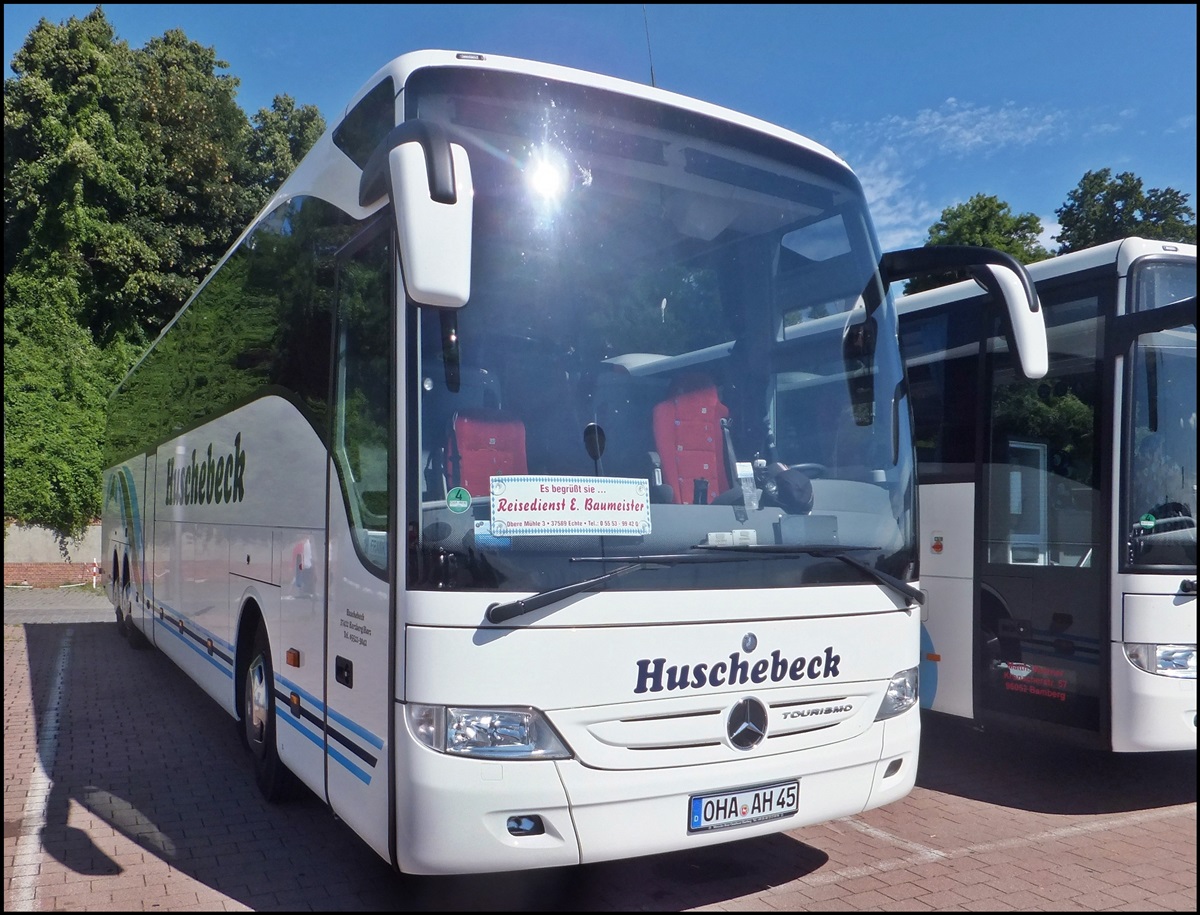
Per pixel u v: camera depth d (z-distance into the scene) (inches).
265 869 188.7
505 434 149.6
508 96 165.3
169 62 1248.8
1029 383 248.4
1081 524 232.5
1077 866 193.5
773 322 179.5
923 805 234.5
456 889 179.2
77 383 984.9
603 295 163.8
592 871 188.5
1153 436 228.1
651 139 175.0
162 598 362.3
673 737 150.6
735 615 156.7
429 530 142.1
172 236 1124.5
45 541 956.0
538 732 141.9
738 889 180.4
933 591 268.2
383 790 146.3
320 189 198.2
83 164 1002.1
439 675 139.0
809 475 173.3
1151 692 218.7
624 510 152.8
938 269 190.4
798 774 161.2
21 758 275.1
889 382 190.4
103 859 193.9
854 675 169.3
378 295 159.8
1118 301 228.7
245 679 244.4
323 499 181.8
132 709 345.7
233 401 261.6
